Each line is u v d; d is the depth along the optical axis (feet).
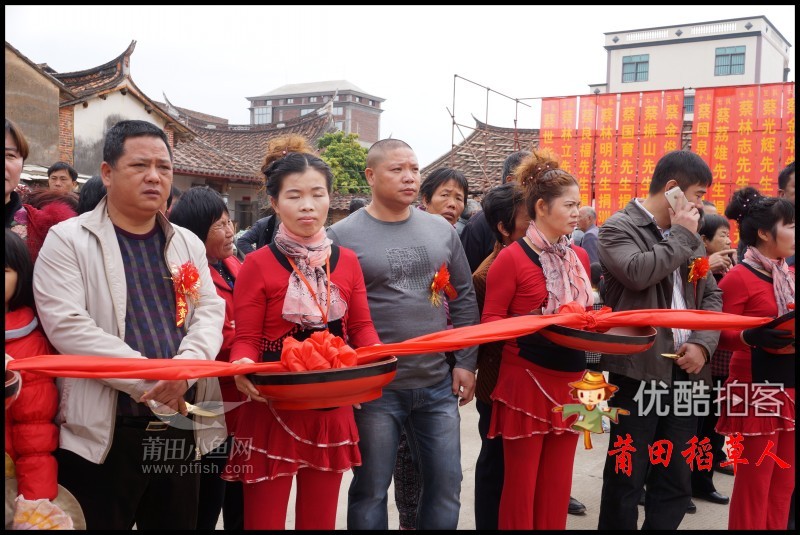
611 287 9.14
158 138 6.45
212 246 8.66
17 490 5.84
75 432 6.08
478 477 9.34
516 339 8.12
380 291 8.02
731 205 10.74
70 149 33.27
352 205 16.05
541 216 8.19
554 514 8.29
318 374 5.94
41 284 6.13
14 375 5.66
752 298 9.53
